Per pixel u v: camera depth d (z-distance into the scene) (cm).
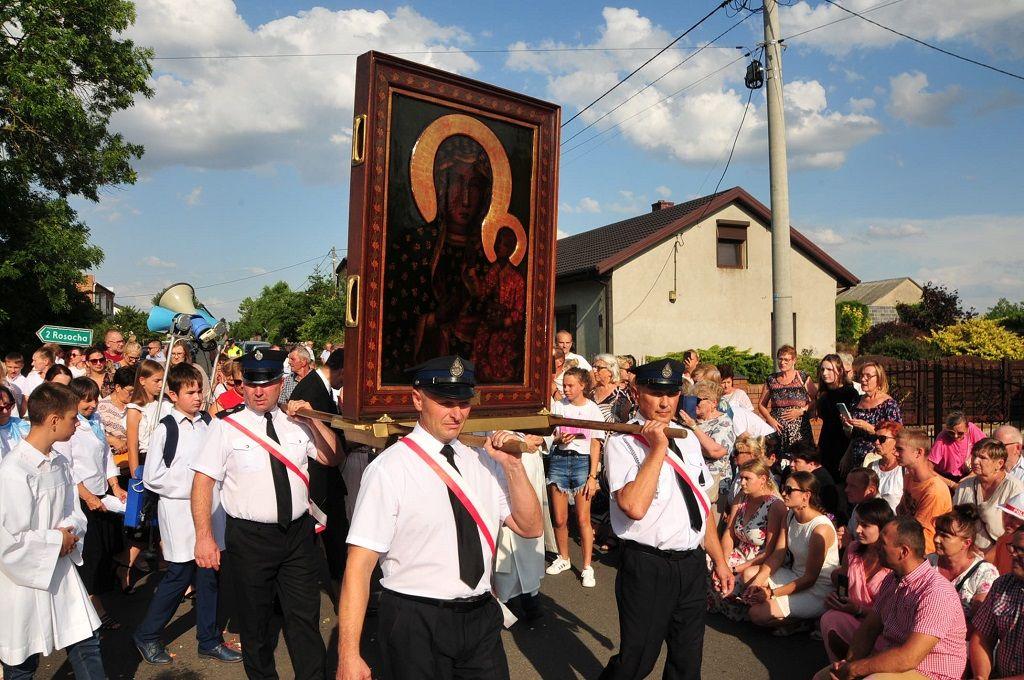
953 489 591
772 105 1059
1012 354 2148
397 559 282
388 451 287
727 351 1689
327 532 588
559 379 797
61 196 2008
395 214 367
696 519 370
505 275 416
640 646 362
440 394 281
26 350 1909
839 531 592
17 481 361
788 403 784
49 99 1770
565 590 630
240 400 739
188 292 869
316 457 430
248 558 402
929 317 3169
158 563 695
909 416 1331
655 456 346
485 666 289
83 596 394
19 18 1778
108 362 1080
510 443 282
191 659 498
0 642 356
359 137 357
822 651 504
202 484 406
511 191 415
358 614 264
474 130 396
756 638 528
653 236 1933
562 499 672
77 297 2036
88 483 562
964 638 385
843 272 2117
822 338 2108
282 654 512
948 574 445
